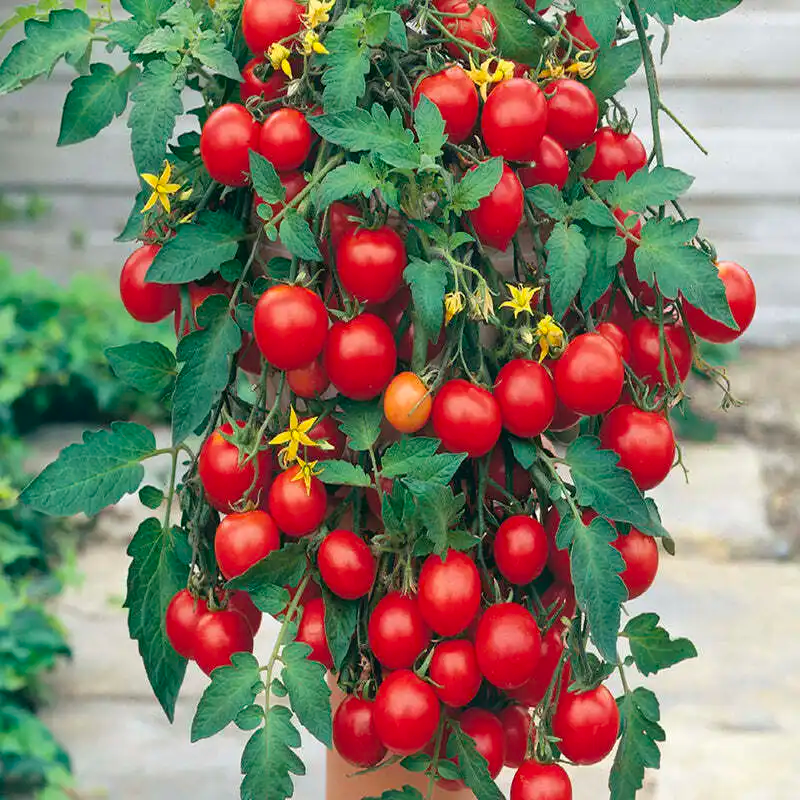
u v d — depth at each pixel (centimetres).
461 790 116
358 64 88
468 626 98
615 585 89
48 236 465
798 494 356
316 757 242
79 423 405
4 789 238
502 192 91
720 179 444
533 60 100
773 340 454
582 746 96
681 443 392
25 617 277
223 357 93
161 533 101
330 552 92
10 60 99
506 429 97
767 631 290
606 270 93
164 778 243
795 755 244
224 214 95
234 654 91
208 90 101
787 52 433
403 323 98
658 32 421
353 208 96
